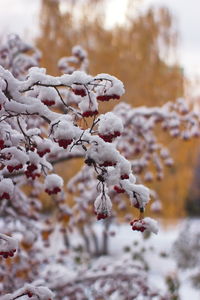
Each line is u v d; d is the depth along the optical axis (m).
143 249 8.40
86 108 2.90
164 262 11.83
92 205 6.87
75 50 6.10
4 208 5.78
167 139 12.69
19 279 5.79
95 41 16.36
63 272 6.45
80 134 2.74
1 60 6.18
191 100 12.54
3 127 2.82
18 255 5.64
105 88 2.89
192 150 17.89
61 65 6.08
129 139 6.49
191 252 14.22
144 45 17.34
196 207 28.28
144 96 16.45
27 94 3.01
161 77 16.94
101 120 2.73
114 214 7.68
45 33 14.61
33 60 6.18
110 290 6.31
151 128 6.54
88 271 6.75
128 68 16.66
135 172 6.71
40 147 2.96
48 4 14.77
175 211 17.64
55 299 6.05
